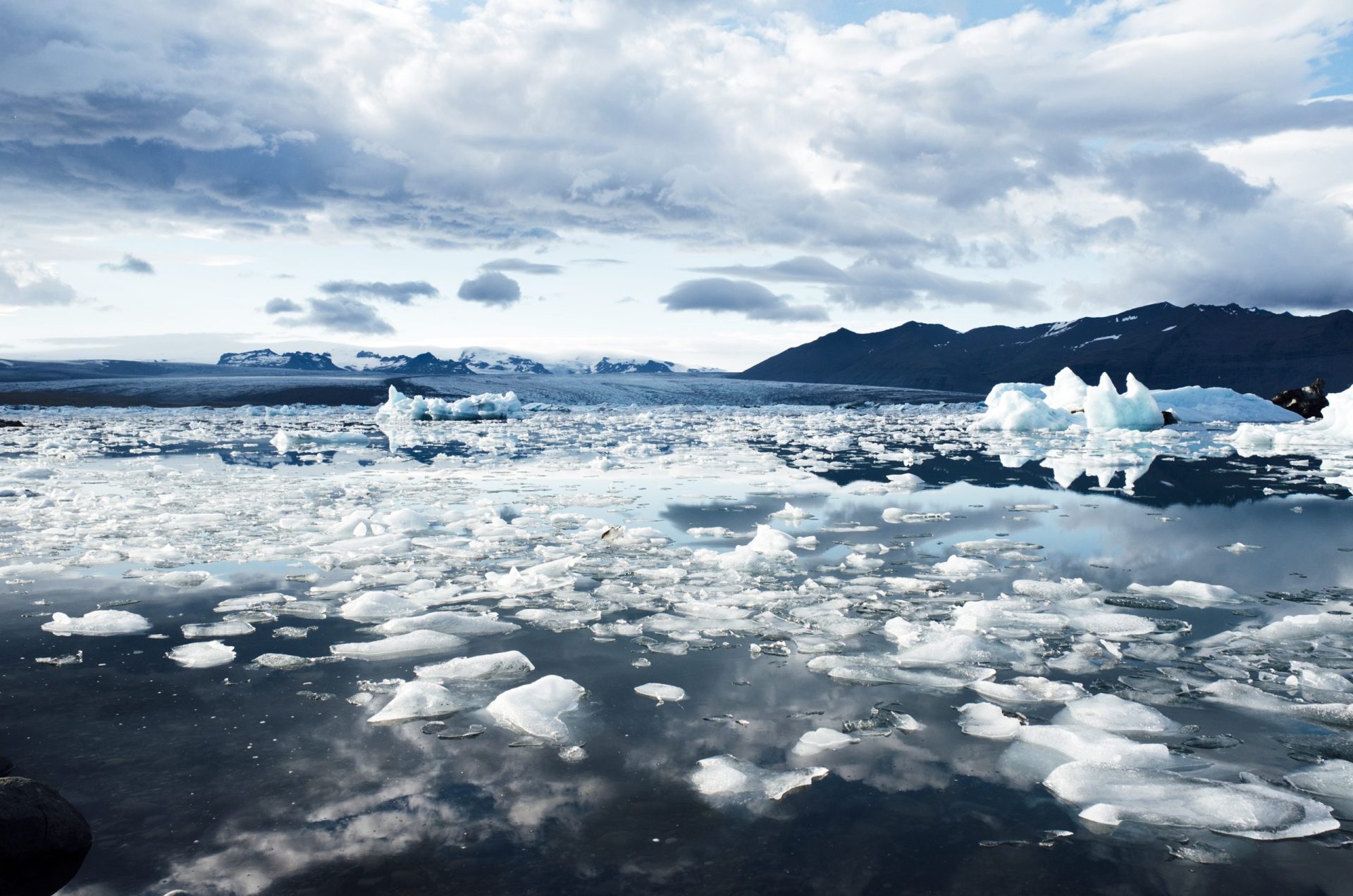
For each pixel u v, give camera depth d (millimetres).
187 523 8961
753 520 9211
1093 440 23031
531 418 41812
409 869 2518
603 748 3375
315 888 2424
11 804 2541
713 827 2770
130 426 32875
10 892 2391
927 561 7000
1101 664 4418
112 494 11633
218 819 2816
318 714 3742
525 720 3600
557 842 2676
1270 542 7738
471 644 4777
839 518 9297
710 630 5059
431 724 3623
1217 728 3588
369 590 6102
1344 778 3088
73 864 2537
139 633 5004
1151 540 7902
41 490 12047
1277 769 3209
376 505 10398
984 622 5070
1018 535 8219
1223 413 33188
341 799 2955
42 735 3488
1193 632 4980
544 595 5918
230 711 3756
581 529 8586
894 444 21547
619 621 5238
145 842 2670
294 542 7863
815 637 4895
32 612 5461
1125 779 3072
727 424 35250
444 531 8570
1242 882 2459
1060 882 2459
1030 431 27969
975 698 3949
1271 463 15648
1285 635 4859
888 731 3547
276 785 3049
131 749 3359
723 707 3822
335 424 35312
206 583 6301
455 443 22828
